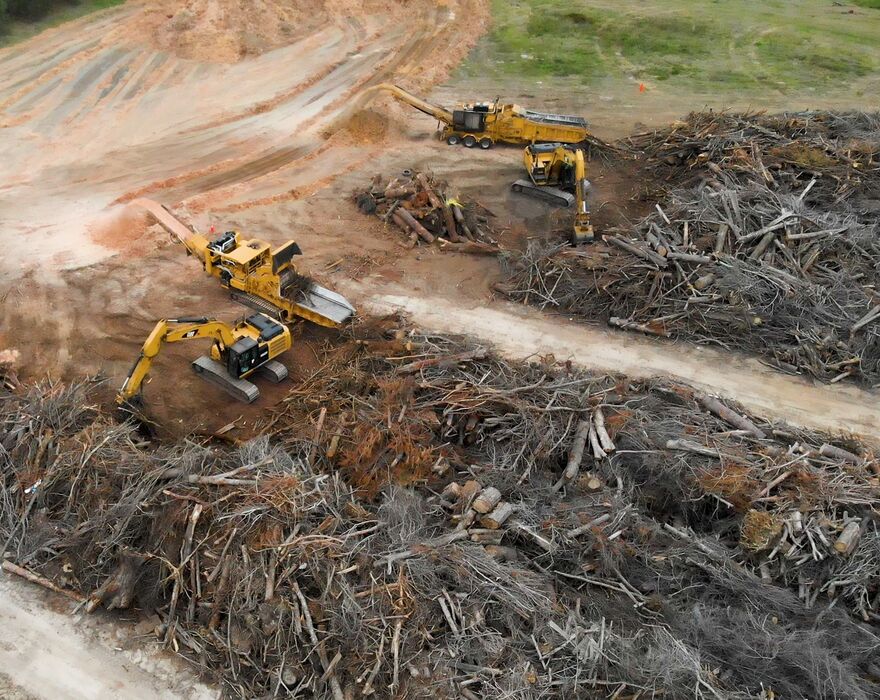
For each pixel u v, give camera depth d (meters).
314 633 13.34
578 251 25.33
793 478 16.34
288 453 17.12
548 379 19.59
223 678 13.61
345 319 21.95
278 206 28.64
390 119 36.22
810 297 22.61
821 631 13.69
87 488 16.03
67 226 26.42
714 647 13.66
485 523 15.41
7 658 13.78
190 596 14.33
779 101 39.56
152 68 39.75
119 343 21.45
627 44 46.56
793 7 52.72
